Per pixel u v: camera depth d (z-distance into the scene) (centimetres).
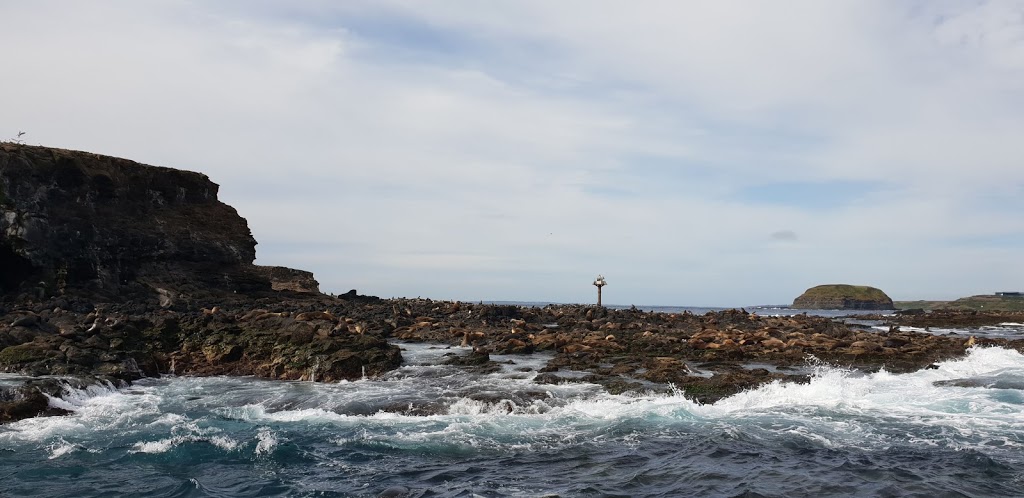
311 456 1543
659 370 2378
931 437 1670
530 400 2039
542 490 1295
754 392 2155
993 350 3177
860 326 5791
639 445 1616
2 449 1580
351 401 2048
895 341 3312
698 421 1847
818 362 2744
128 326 2762
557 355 2878
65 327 2780
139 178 4619
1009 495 1252
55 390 2022
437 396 2077
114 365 2405
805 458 1495
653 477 1368
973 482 1325
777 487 1298
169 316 3070
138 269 4312
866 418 1873
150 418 1898
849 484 1313
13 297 3509
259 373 2612
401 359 2683
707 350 3012
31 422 1817
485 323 4100
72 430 1753
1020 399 2114
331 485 1341
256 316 3216
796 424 1809
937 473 1381
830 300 18938
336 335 2867
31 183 3791
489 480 1357
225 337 2783
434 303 5931
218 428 1794
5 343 2541
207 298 4331
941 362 2823
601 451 1568
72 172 4059
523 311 5022
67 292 3759
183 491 1313
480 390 2138
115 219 4300
